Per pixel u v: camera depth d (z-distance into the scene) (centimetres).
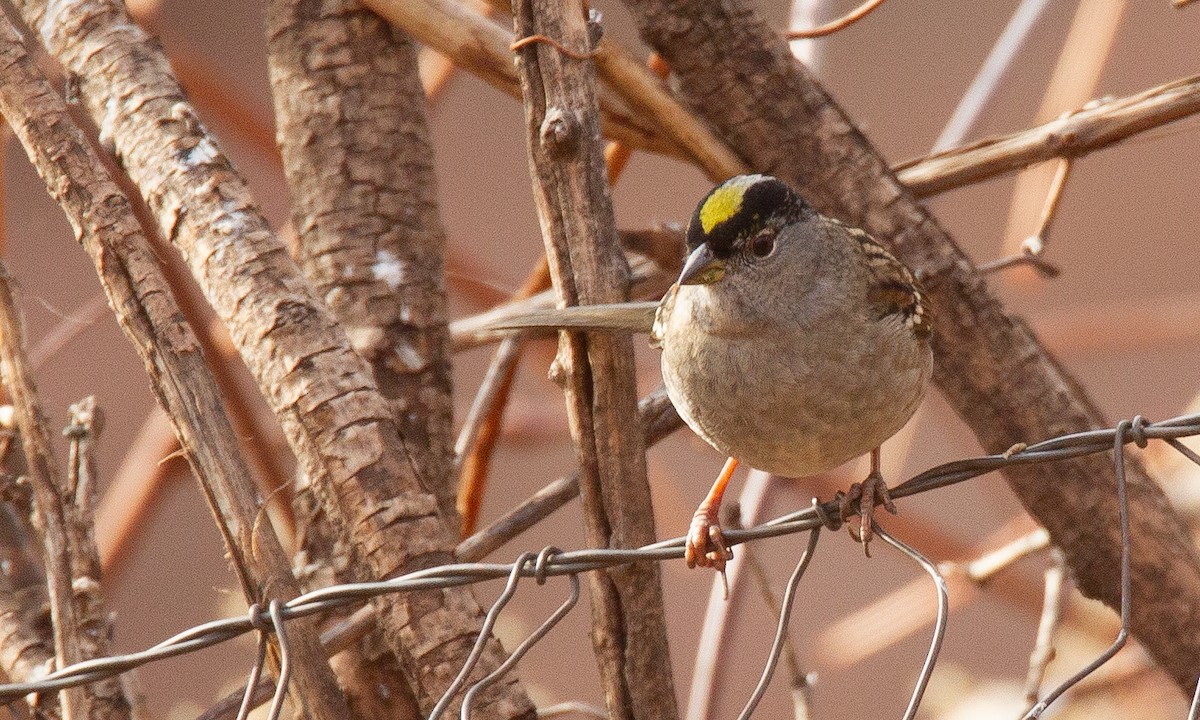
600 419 654
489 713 616
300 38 786
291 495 855
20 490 741
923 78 2191
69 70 705
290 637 611
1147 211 2061
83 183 639
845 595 1742
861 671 1650
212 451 617
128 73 688
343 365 639
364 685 707
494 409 850
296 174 788
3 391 806
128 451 1720
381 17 786
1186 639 746
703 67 741
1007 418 748
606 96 787
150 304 628
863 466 1388
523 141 2152
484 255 2031
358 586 562
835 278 674
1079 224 2064
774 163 750
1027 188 1126
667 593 1739
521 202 2094
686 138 751
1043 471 746
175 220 664
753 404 681
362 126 779
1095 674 1041
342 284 770
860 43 2236
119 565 977
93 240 636
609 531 658
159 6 1084
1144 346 1417
